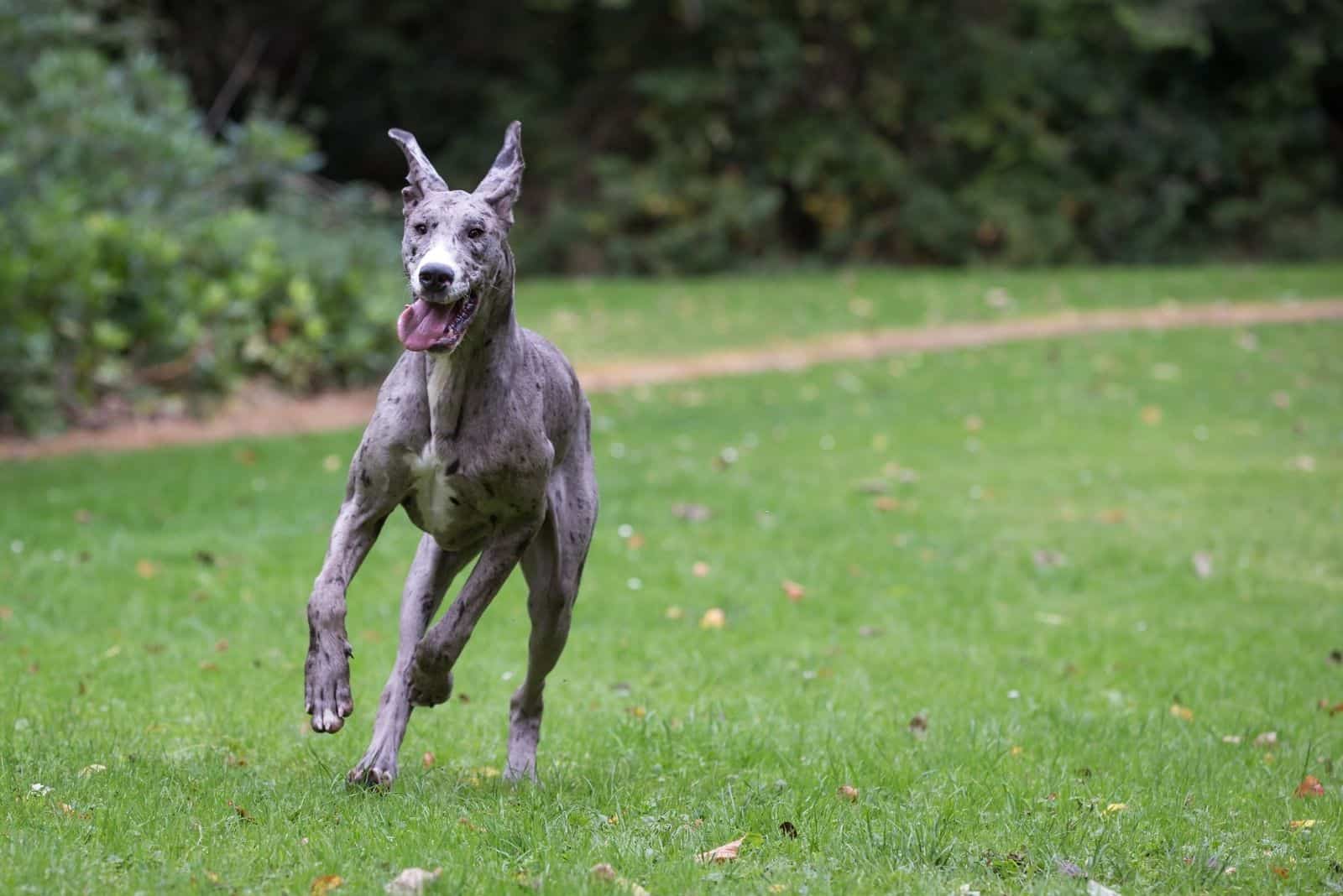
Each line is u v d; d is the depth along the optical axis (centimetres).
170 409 1599
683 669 850
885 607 1002
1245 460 1477
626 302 2448
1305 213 3225
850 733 708
